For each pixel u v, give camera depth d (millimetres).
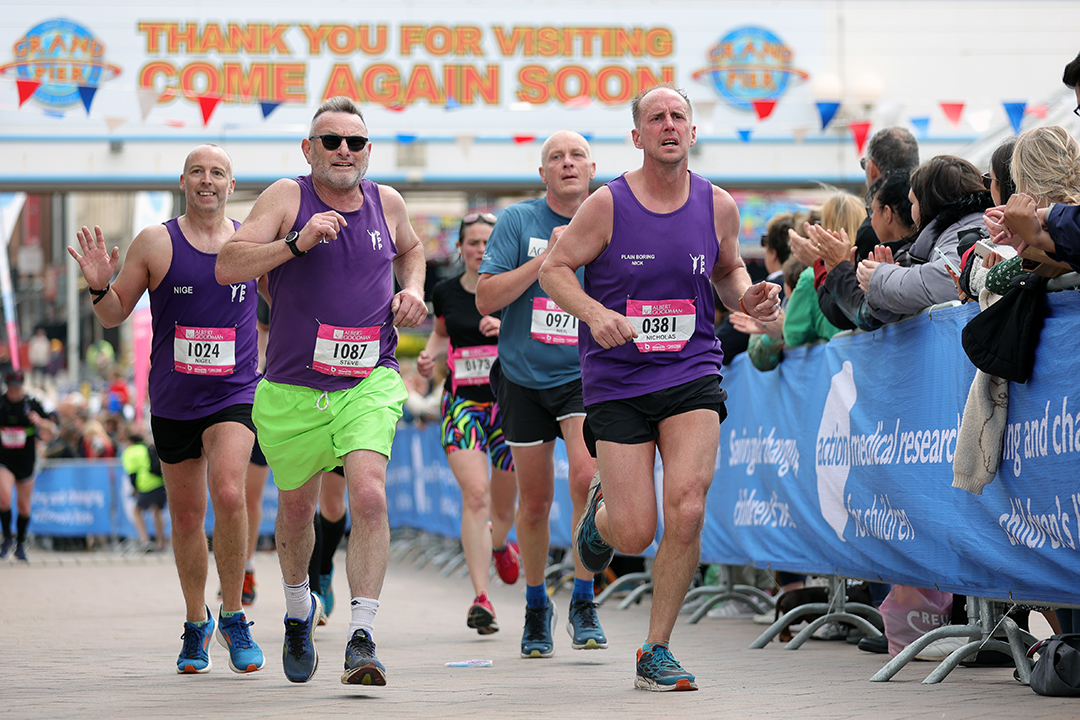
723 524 15438
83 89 22297
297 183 9516
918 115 32625
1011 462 8992
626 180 9422
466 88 31859
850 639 12984
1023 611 10867
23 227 76125
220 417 10734
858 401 11531
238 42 31266
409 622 15852
